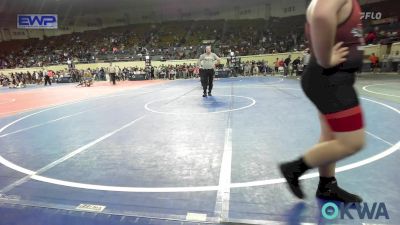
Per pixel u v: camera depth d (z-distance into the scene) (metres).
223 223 2.42
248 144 4.62
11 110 10.09
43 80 30.97
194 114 7.41
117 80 29.16
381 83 13.81
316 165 2.25
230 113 7.36
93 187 3.20
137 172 3.60
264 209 2.62
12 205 2.82
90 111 8.86
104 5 40.22
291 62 27.42
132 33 42.84
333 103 2.04
